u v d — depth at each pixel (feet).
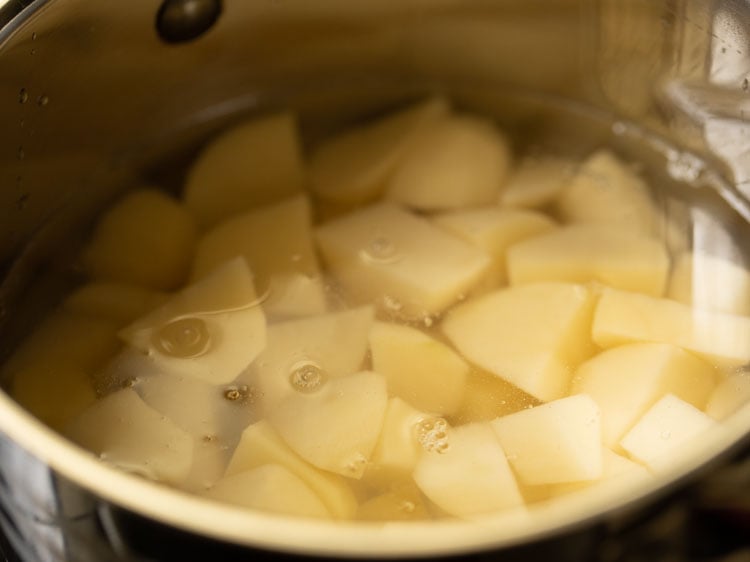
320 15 1.44
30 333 1.29
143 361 1.23
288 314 1.27
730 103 1.36
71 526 0.99
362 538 0.91
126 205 1.41
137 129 1.45
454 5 1.45
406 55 1.53
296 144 1.48
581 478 1.13
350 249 1.34
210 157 1.46
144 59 1.37
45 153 1.34
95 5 1.25
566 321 1.26
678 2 1.31
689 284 1.32
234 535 0.92
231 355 1.23
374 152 1.46
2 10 1.20
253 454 1.15
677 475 0.94
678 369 1.22
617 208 1.41
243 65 1.48
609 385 1.21
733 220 1.39
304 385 1.20
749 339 1.26
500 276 1.33
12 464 0.99
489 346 1.24
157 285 1.33
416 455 1.15
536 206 1.42
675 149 1.46
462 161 1.45
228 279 1.31
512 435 1.17
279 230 1.37
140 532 0.95
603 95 1.49
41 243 1.36
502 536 0.92
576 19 1.42
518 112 1.53
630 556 0.96
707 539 0.99
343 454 1.15
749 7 1.24
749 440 0.96
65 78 1.31
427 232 1.36
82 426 1.17
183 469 1.14
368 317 1.27
